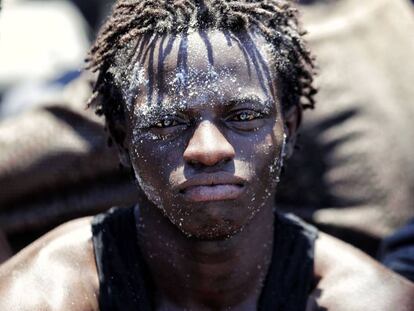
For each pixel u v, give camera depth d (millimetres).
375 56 4266
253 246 2695
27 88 5652
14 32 8156
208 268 2668
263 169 2551
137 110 2576
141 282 2719
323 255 2801
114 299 2695
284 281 2756
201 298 2721
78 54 7500
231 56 2553
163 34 2586
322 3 4414
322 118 4023
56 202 3922
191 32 2568
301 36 2787
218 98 2520
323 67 4109
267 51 2623
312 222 3975
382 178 4047
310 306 2732
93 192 3922
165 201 2531
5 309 2609
